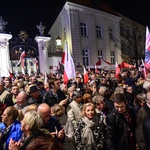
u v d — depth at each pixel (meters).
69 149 3.72
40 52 19.56
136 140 3.38
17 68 18.27
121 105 3.37
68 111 4.24
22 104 4.47
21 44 18.81
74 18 23.38
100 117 3.85
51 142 1.55
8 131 3.02
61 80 9.56
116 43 29.31
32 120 2.49
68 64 7.18
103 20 27.25
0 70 16.59
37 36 19.70
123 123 3.41
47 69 19.72
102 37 26.84
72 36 23.06
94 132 3.59
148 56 7.53
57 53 21.61
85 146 3.53
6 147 2.88
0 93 6.52
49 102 5.43
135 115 3.60
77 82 8.23
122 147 3.34
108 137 3.39
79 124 3.68
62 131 3.42
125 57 31.02
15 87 5.81
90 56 24.73
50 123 3.51
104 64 18.16
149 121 2.54
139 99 4.36
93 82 7.72
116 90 5.36
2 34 17.25
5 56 17.30
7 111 3.15
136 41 29.53
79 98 4.44
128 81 7.19
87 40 24.66
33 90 4.97
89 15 25.12
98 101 4.20
